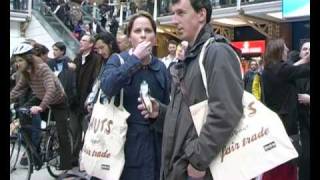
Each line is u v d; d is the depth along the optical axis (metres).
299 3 10.55
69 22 16.78
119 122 2.49
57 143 5.34
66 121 5.02
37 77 4.62
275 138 1.90
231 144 1.90
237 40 15.63
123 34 4.24
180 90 2.08
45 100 4.55
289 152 1.89
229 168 1.88
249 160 1.88
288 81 3.72
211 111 1.87
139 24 2.59
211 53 1.93
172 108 2.11
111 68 2.51
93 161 2.51
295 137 3.68
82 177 4.88
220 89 1.86
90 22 17.67
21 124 4.83
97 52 4.95
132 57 2.45
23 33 17.50
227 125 1.84
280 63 3.78
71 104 5.46
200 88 1.98
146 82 2.61
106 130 2.50
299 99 3.63
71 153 5.16
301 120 3.67
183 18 2.08
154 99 2.54
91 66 5.33
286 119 3.71
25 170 5.11
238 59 1.96
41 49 5.89
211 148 1.85
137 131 2.55
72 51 13.57
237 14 13.83
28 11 17.33
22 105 4.93
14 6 17.06
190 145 1.94
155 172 2.59
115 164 2.47
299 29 13.77
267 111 1.93
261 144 1.89
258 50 13.34
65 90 5.41
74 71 5.54
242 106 1.91
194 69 2.01
